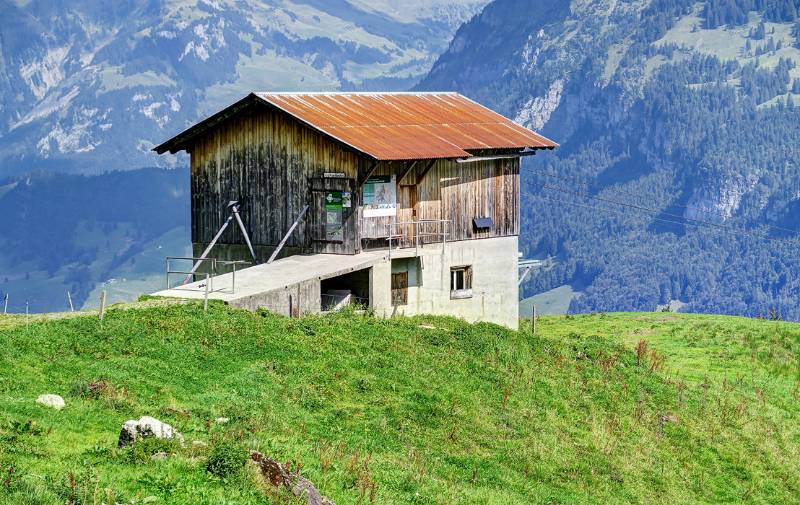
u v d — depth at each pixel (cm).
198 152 5912
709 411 4441
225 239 5828
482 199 6038
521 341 4809
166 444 2598
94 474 2362
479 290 6047
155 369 3384
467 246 5959
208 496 2338
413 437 3428
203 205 5919
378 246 5497
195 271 5966
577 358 4809
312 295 4862
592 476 3541
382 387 3744
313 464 2811
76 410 2853
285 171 5575
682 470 3825
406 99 6388
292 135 5538
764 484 3856
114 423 2805
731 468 3947
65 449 2553
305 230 5503
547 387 4234
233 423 3000
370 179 5391
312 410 3416
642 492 3541
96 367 3288
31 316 3931
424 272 5728
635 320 7012
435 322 5200
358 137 5356
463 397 3844
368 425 3403
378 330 4409
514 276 6244
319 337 4094
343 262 5200
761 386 5053
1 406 2747
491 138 6044
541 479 3422
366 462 2994
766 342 6009
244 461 2523
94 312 4006
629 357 5059
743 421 4412
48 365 3238
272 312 4556
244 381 3450
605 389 4409
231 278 4894
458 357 4297
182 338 3725
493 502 2969
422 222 5672
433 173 5744
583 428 3944
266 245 5669
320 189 5447
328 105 5800
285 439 2966
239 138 5750
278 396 3412
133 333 3672
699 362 5512
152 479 2373
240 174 5759
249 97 5566
